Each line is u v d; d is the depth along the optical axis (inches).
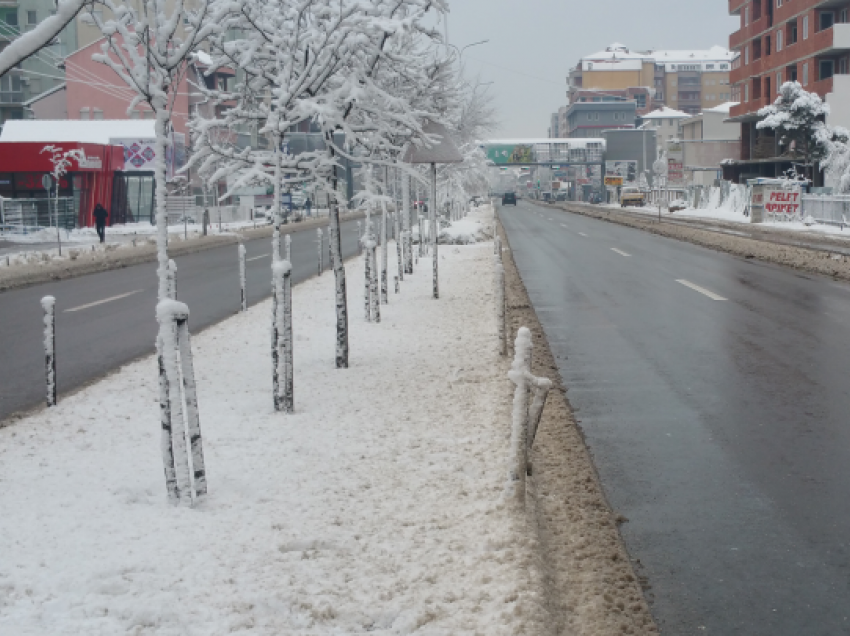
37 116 2699.3
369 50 428.8
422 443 312.5
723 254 1155.9
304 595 193.8
